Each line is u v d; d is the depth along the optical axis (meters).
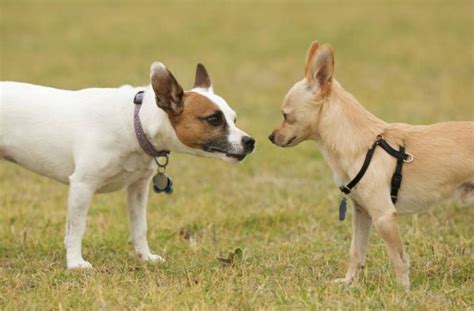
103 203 12.31
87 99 8.88
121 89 8.91
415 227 10.59
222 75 24.19
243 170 14.24
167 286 8.12
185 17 37.09
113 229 10.71
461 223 10.92
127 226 10.99
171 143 8.60
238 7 40.91
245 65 25.94
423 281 8.30
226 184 13.43
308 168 14.30
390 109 19.08
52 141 8.84
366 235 8.36
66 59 26.52
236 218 11.22
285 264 9.05
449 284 8.22
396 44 29.30
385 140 7.91
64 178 9.16
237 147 8.43
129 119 8.64
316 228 10.77
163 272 8.75
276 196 12.52
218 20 36.16
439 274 8.62
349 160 7.91
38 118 8.86
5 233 10.43
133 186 9.31
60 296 7.82
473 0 40.88
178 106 8.36
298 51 28.59
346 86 22.33
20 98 8.93
